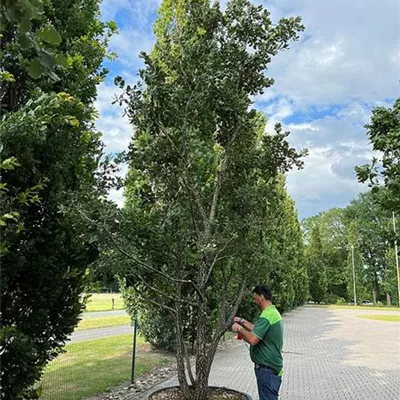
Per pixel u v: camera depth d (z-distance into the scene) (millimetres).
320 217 65688
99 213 4668
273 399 4773
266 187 6039
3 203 3486
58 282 4188
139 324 11086
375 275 57688
